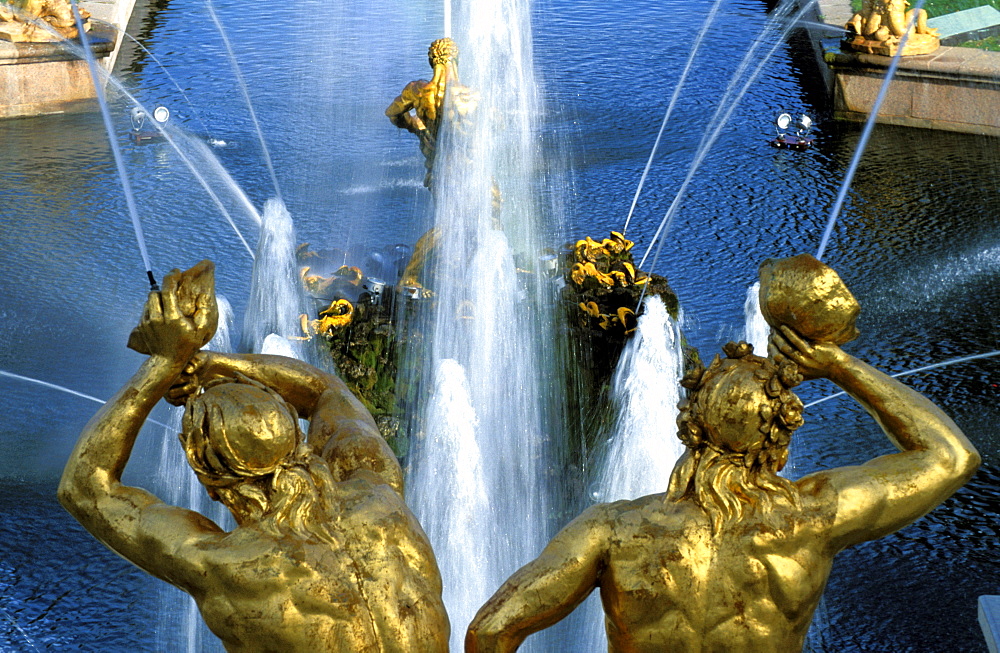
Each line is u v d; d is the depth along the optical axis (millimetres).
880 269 16938
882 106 23125
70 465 3873
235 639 3758
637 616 3779
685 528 3742
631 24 29188
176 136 22547
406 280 12055
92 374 14312
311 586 3697
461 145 12180
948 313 15578
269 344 11195
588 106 23594
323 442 4211
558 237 17750
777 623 3756
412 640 3785
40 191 20109
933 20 25531
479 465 10914
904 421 3869
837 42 24156
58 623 9852
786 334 3803
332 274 14258
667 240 17875
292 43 28344
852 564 10531
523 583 3826
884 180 20328
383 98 24562
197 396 3768
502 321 11492
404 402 11000
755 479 3764
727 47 27547
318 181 20312
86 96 24609
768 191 19781
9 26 24266
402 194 19625
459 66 21516
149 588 10281
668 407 11250
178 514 3822
